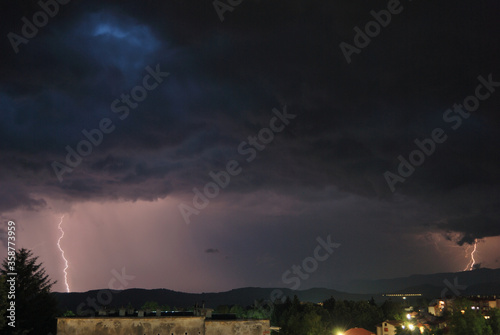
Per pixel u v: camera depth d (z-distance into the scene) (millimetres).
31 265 82875
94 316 63344
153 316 63750
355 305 173125
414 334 125312
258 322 64312
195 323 63219
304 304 166375
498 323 112625
